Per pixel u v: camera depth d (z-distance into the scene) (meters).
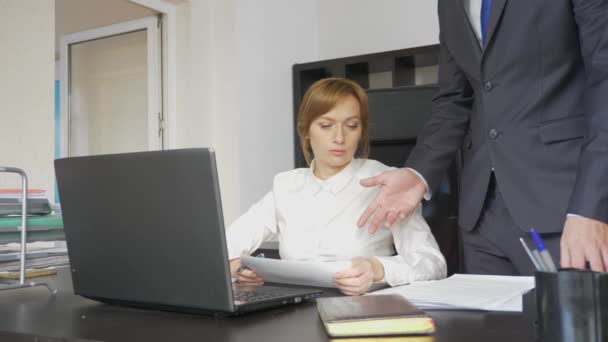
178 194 0.84
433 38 3.79
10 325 0.85
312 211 1.60
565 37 1.27
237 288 1.08
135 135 3.97
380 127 2.05
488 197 1.41
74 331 0.81
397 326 0.73
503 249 1.39
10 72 2.55
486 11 1.37
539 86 1.30
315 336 0.74
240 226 1.68
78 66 4.19
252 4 3.73
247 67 3.67
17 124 2.57
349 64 3.86
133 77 3.97
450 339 0.71
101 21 4.25
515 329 0.76
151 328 0.81
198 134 3.67
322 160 1.59
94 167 0.93
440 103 1.58
